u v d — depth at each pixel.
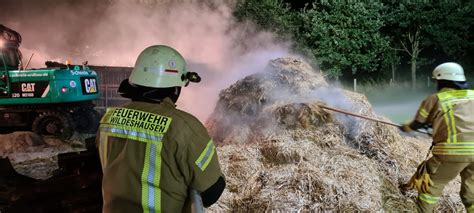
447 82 3.84
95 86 10.66
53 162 7.41
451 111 3.74
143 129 2.01
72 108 10.01
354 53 17.64
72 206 4.18
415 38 19.42
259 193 4.29
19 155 7.91
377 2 18.36
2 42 9.61
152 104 2.10
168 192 1.98
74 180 4.29
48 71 9.60
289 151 4.79
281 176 4.37
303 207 4.08
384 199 4.43
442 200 4.35
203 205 2.10
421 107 3.91
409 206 4.39
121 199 1.99
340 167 4.52
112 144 2.06
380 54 18.91
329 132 5.09
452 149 3.73
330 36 17.86
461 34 19.41
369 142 5.03
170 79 2.14
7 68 9.84
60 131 9.67
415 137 6.44
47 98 9.59
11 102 9.72
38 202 3.97
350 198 4.12
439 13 18.77
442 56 20.83
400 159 4.92
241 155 4.95
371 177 4.48
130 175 1.98
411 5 18.97
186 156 1.97
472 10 19.23
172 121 2.00
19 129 10.34
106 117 2.17
